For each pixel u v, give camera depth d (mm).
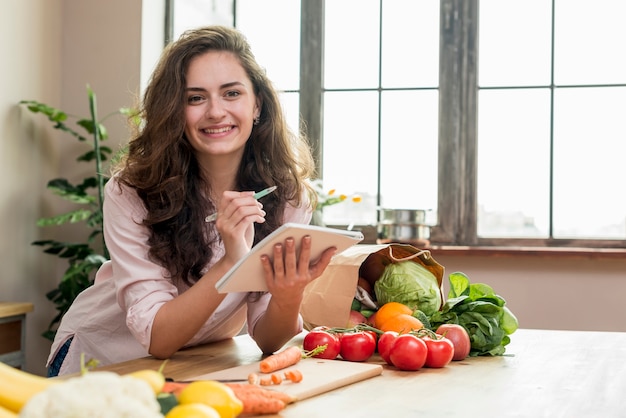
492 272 3768
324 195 3881
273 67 4211
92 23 4016
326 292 1858
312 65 4148
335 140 4137
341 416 1134
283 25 4211
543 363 1654
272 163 1905
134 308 1654
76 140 4035
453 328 1685
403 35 4078
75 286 3664
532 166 3947
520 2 3969
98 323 1902
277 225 1912
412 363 1522
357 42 4129
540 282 3729
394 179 4070
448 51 4004
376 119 4094
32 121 3850
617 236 3859
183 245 1744
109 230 1746
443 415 1153
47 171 3961
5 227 3678
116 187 1763
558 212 3918
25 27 3775
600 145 3885
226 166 1835
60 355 1969
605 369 1581
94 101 3658
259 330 1728
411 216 3762
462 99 3996
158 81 1747
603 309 3670
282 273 1515
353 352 1618
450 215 3988
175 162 1754
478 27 4004
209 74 1718
